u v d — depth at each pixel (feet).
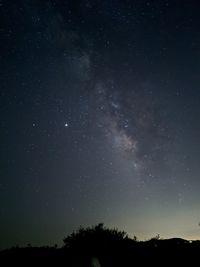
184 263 45.42
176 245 52.24
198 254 48.16
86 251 51.37
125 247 51.78
